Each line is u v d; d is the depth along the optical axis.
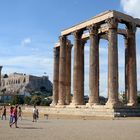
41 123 45.25
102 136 26.77
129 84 70.88
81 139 24.56
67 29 82.81
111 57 65.94
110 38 67.12
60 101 82.38
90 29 73.31
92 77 70.31
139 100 123.94
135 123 43.75
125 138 25.42
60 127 37.06
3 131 31.70
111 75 64.94
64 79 83.62
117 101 63.94
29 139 24.44
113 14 67.75
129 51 72.12
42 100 168.88
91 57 71.62
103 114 60.94
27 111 92.31
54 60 94.19
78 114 67.50
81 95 77.75
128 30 72.44
